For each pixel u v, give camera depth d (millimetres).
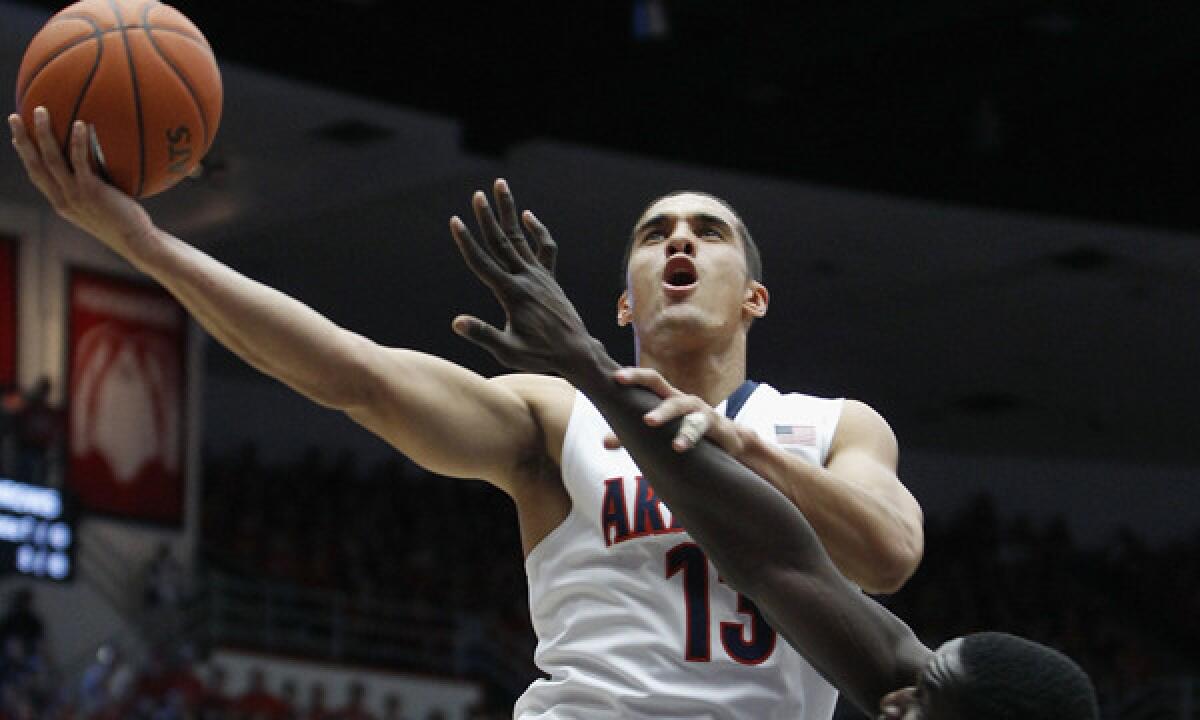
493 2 17125
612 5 17406
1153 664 23797
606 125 17766
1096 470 28406
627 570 3223
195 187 17266
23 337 17922
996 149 19438
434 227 19484
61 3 14398
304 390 3035
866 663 2336
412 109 16797
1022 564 26078
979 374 24828
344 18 16281
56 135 2848
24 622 15820
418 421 3145
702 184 18609
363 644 18375
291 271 20750
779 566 2375
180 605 17516
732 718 3154
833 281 21375
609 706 3174
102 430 18391
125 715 14719
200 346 19766
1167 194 19812
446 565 21734
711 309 3371
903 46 17984
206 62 2998
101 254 18719
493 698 18672
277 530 20766
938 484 28062
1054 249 20281
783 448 3342
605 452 3285
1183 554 27062
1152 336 23031
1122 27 16578
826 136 18891
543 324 2506
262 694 15867
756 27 16797
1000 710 2012
